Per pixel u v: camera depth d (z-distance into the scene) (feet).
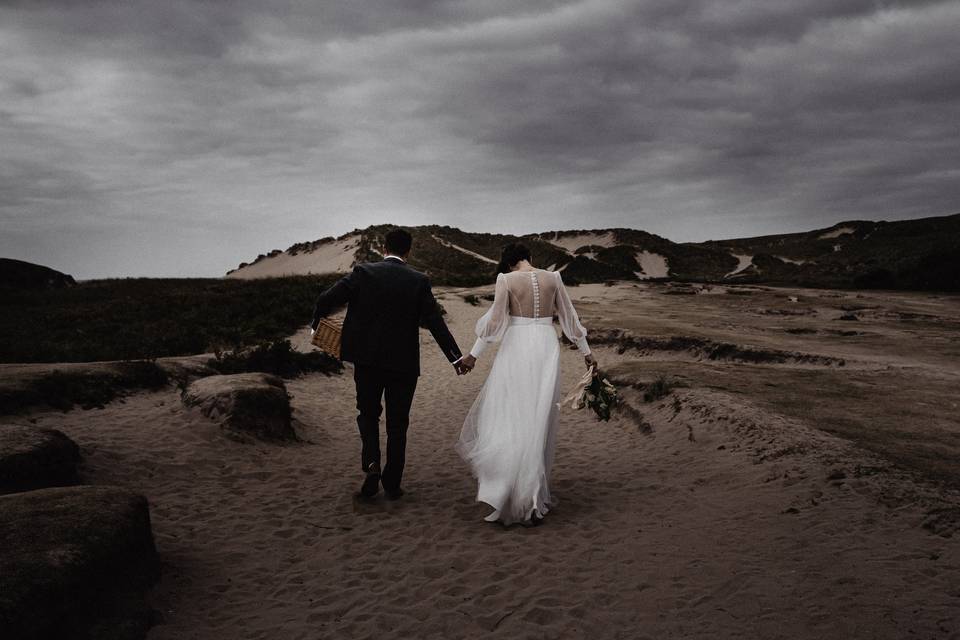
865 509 12.76
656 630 8.98
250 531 13.50
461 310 89.61
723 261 370.53
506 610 9.84
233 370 30.63
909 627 8.49
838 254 306.55
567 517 14.20
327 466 18.88
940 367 35.01
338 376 35.68
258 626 9.52
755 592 9.84
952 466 15.01
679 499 15.15
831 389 25.36
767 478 15.52
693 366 31.50
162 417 20.31
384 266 15.12
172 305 64.90
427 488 16.76
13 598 7.28
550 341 14.52
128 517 10.07
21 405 20.26
